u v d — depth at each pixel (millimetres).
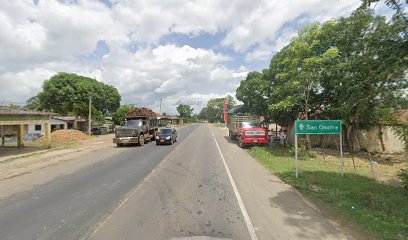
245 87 29984
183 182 8953
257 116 26734
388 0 5938
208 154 16000
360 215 5816
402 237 4738
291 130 21016
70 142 25469
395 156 14664
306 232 4996
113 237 4844
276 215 5867
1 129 26281
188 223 5449
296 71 15586
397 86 6766
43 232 5152
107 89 48594
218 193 7602
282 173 10195
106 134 38344
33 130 34344
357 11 6684
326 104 17547
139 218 5750
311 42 15648
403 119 11211
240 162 13008
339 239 4703
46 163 13570
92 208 6461
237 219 5645
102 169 11523
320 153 16172
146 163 12828
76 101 41594
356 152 16531
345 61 13883
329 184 8570
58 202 6992
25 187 8641
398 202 6785
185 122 119000
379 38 6469
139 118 23672
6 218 5918
